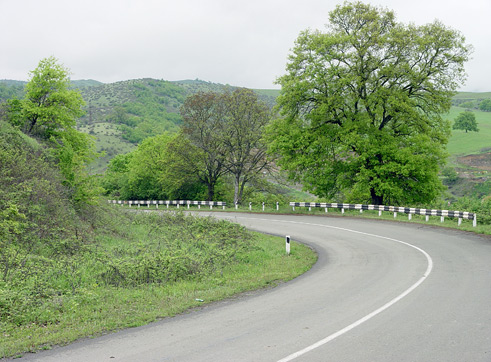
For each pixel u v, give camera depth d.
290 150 34.66
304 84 32.47
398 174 32.59
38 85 30.78
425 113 33.59
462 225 23.19
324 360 5.68
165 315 8.28
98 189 22.70
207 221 24.69
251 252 17.50
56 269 12.41
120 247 17.16
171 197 58.00
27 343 6.77
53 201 18.88
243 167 49.41
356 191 34.84
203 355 5.96
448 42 30.91
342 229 24.19
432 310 8.01
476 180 101.75
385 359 5.68
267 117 47.00
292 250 17.88
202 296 9.95
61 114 30.66
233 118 47.19
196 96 48.00
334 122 34.94
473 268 12.17
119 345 6.53
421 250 15.95
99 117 193.38
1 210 15.35
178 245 17.64
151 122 188.50
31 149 23.12
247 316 8.00
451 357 5.71
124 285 11.79
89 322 8.02
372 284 10.57
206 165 50.50
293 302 9.03
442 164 33.03
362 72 32.41
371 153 31.59
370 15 31.58
